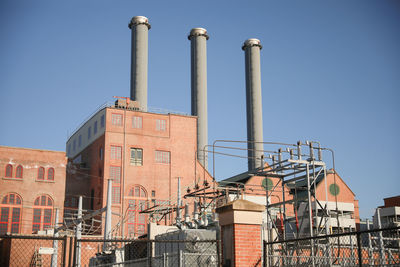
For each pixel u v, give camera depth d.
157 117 72.19
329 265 21.03
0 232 60.53
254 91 101.19
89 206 69.69
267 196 32.50
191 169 72.12
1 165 62.66
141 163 69.19
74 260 11.97
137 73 90.88
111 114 69.31
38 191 63.72
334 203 43.31
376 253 27.98
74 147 81.19
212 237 21.53
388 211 44.81
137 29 93.06
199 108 97.06
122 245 35.47
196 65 99.38
